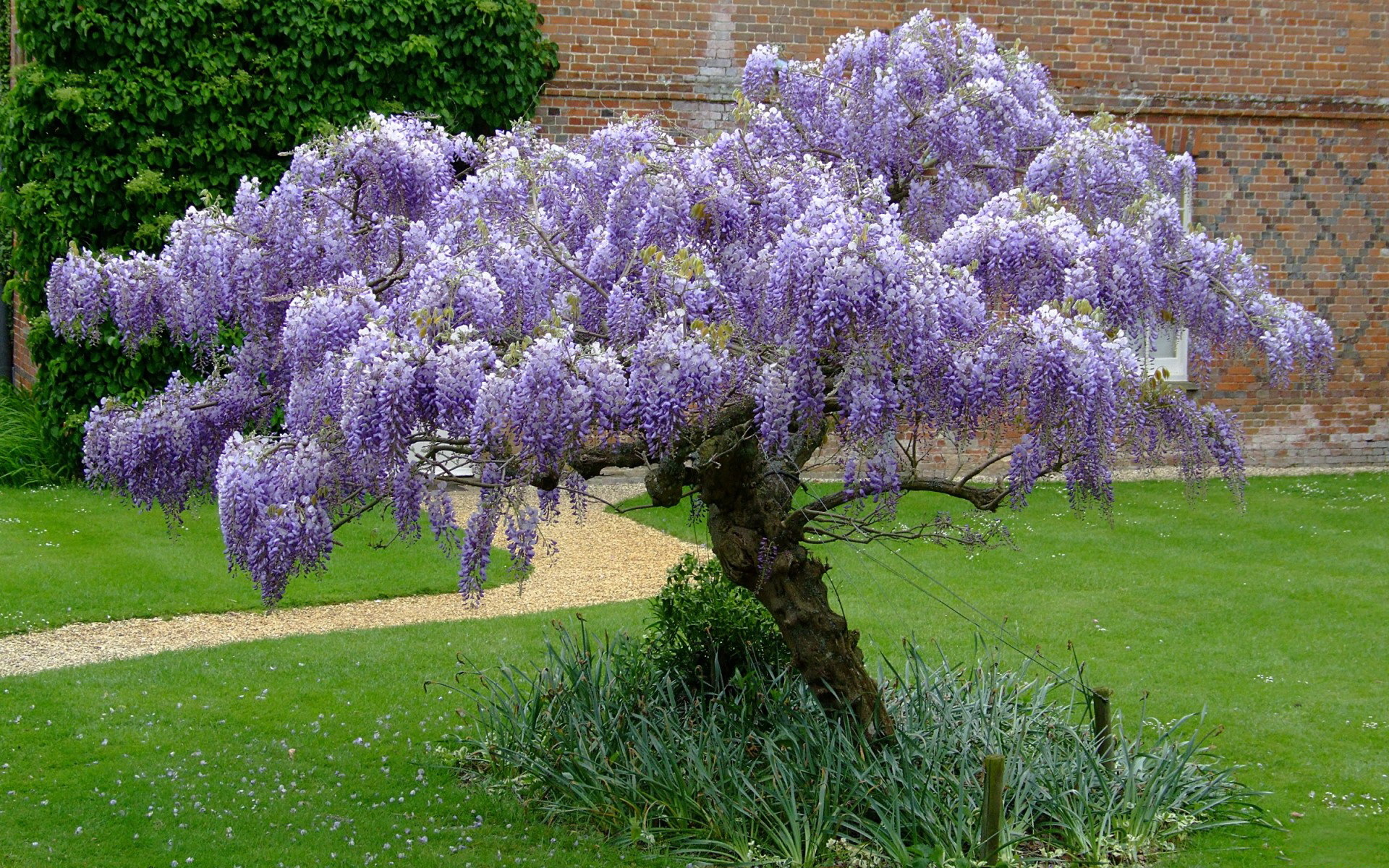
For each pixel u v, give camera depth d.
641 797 4.50
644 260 3.75
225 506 3.78
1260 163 11.94
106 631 6.76
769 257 3.89
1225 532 9.34
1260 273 4.37
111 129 10.08
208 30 10.19
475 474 4.12
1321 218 12.09
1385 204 12.16
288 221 4.27
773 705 4.94
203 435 4.47
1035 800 4.48
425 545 8.63
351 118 10.33
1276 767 5.11
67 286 4.47
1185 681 6.11
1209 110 11.75
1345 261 12.17
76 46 10.02
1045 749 4.73
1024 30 11.46
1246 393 12.09
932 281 3.58
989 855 4.04
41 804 4.54
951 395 3.62
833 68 5.05
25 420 10.91
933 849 4.13
